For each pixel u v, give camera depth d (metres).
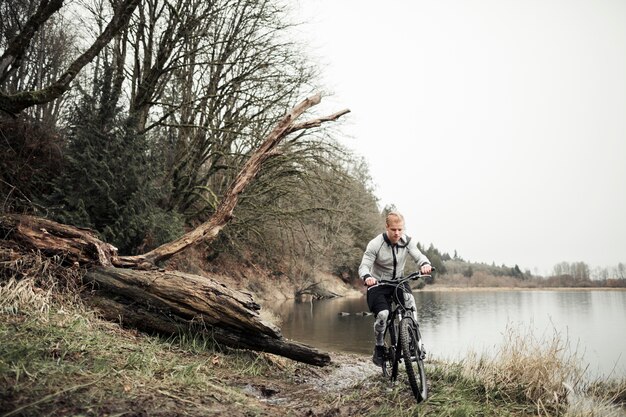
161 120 13.55
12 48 7.55
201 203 18.44
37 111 10.80
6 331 3.99
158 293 5.76
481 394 4.82
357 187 17.84
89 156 8.94
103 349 4.32
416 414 4.01
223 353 5.75
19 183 8.71
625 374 6.98
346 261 34.31
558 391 5.02
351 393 4.77
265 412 3.69
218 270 21.50
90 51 7.50
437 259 76.31
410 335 4.61
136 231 9.41
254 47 14.73
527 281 72.50
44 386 3.10
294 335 11.80
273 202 17.28
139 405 3.21
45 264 5.79
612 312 22.47
